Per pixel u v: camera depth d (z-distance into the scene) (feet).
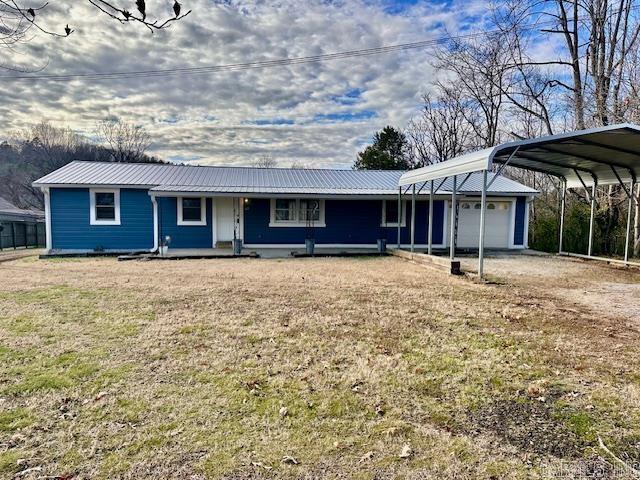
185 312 18.29
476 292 23.86
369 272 31.78
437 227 51.96
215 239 48.14
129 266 34.81
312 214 49.93
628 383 11.03
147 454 7.53
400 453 7.72
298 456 7.57
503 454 7.75
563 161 35.96
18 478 6.80
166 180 47.67
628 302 21.52
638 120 37.14
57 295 21.97
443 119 101.24
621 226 48.26
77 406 9.36
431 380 11.10
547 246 51.06
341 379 11.07
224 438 8.12
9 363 11.94
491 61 67.26
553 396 10.24
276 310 18.88
